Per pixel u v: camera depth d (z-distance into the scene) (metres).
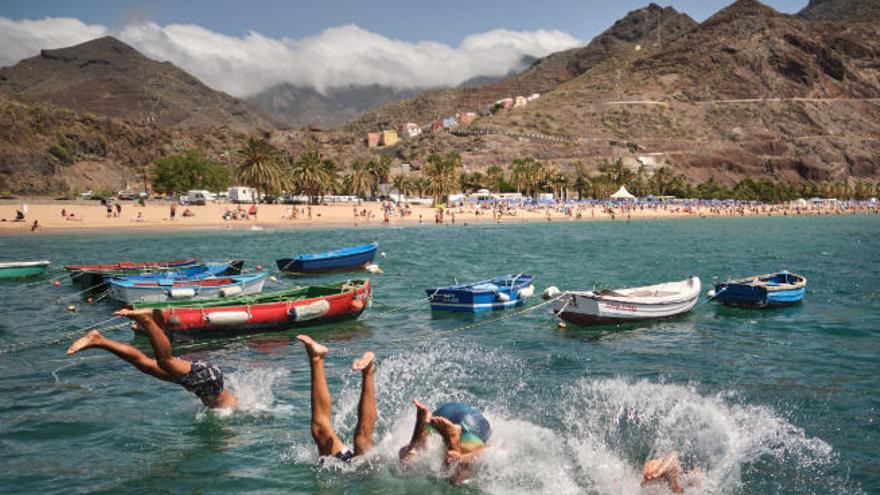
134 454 10.60
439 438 9.43
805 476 9.61
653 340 20.17
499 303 25.67
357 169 174.25
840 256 53.28
